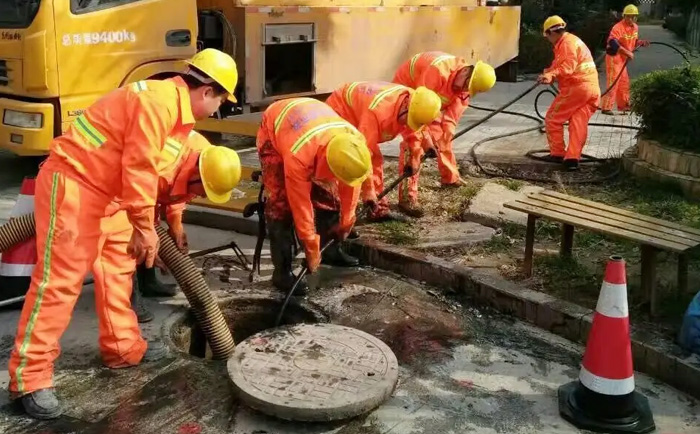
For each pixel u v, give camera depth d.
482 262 5.18
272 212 4.64
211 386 3.62
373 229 5.82
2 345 3.94
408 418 3.41
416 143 5.71
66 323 3.34
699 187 6.69
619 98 11.89
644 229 4.34
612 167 8.02
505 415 3.47
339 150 3.80
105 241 3.60
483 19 11.94
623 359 3.35
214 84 3.41
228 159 3.45
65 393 3.50
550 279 4.85
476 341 4.24
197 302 3.88
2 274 4.38
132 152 3.15
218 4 8.05
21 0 6.36
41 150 6.57
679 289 4.39
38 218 3.26
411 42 10.12
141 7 6.96
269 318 4.70
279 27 8.15
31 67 6.37
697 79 7.14
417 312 4.61
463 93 6.62
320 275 5.14
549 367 3.95
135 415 3.35
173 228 3.95
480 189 6.98
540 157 8.48
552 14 20.47
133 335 3.74
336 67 8.97
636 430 3.34
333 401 3.29
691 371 3.67
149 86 3.23
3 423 3.24
